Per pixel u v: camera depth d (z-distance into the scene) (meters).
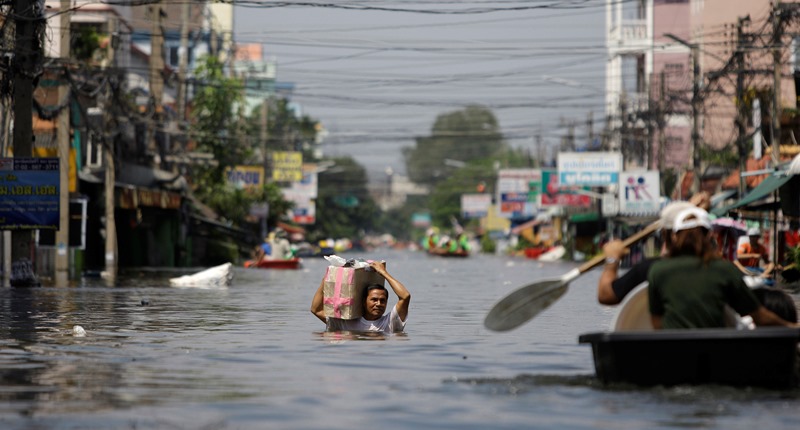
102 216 90.88
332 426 15.55
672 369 18.39
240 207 131.25
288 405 17.36
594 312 39.88
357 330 30.38
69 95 75.19
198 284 61.22
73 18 112.44
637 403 17.34
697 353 18.14
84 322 33.56
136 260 103.00
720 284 18.66
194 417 16.16
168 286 58.72
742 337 17.94
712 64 121.12
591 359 23.97
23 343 26.81
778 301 20.61
